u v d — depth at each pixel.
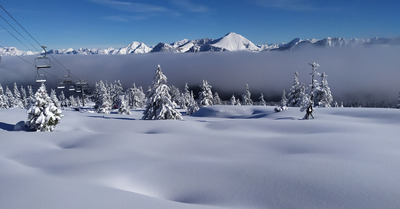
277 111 42.53
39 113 21.09
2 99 71.38
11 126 23.48
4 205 5.04
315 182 7.79
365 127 20.61
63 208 4.98
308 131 20.20
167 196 7.73
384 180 7.70
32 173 7.75
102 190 6.20
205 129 23.08
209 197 7.49
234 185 8.12
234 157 11.57
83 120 27.48
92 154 11.92
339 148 12.28
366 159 10.08
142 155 11.88
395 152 11.34
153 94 33.00
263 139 15.38
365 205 6.32
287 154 11.79
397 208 6.07
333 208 6.34
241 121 26.41
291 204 6.73
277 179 8.24
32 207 4.98
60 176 8.16
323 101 59.81
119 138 15.45
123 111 53.88
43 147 13.80
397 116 30.31
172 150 13.21
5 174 7.30
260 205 6.84
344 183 7.59
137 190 7.88
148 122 25.83
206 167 9.73
